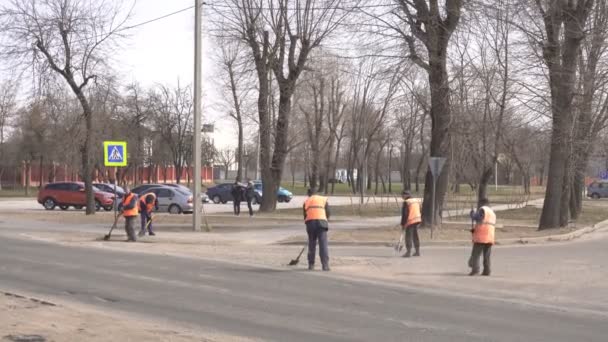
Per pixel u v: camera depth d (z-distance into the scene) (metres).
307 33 35.34
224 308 10.62
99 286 12.72
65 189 42.72
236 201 36.25
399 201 54.97
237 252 19.59
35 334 8.02
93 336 8.02
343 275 14.95
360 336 8.76
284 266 16.36
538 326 9.66
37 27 31.50
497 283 14.03
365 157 65.06
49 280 13.40
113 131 53.94
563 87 25.95
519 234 25.22
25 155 68.62
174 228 28.00
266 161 37.56
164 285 12.94
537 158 55.56
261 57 35.88
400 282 14.07
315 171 61.91
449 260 17.91
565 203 28.55
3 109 68.50
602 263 17.39
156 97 69.81
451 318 10.14
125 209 22.39
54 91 33.25
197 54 25.56
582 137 29.41
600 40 24.56
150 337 8.10
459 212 40.31
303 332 8.94
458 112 28.20
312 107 66.75
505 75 27.23
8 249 19.27
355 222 32.50
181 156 72.88
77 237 23.67
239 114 58.59
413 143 76.56
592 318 10.40
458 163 35.91
